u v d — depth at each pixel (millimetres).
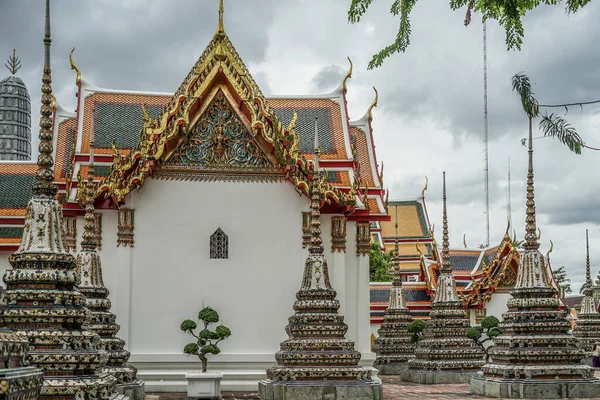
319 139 30438
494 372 23484
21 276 13562
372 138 32312
